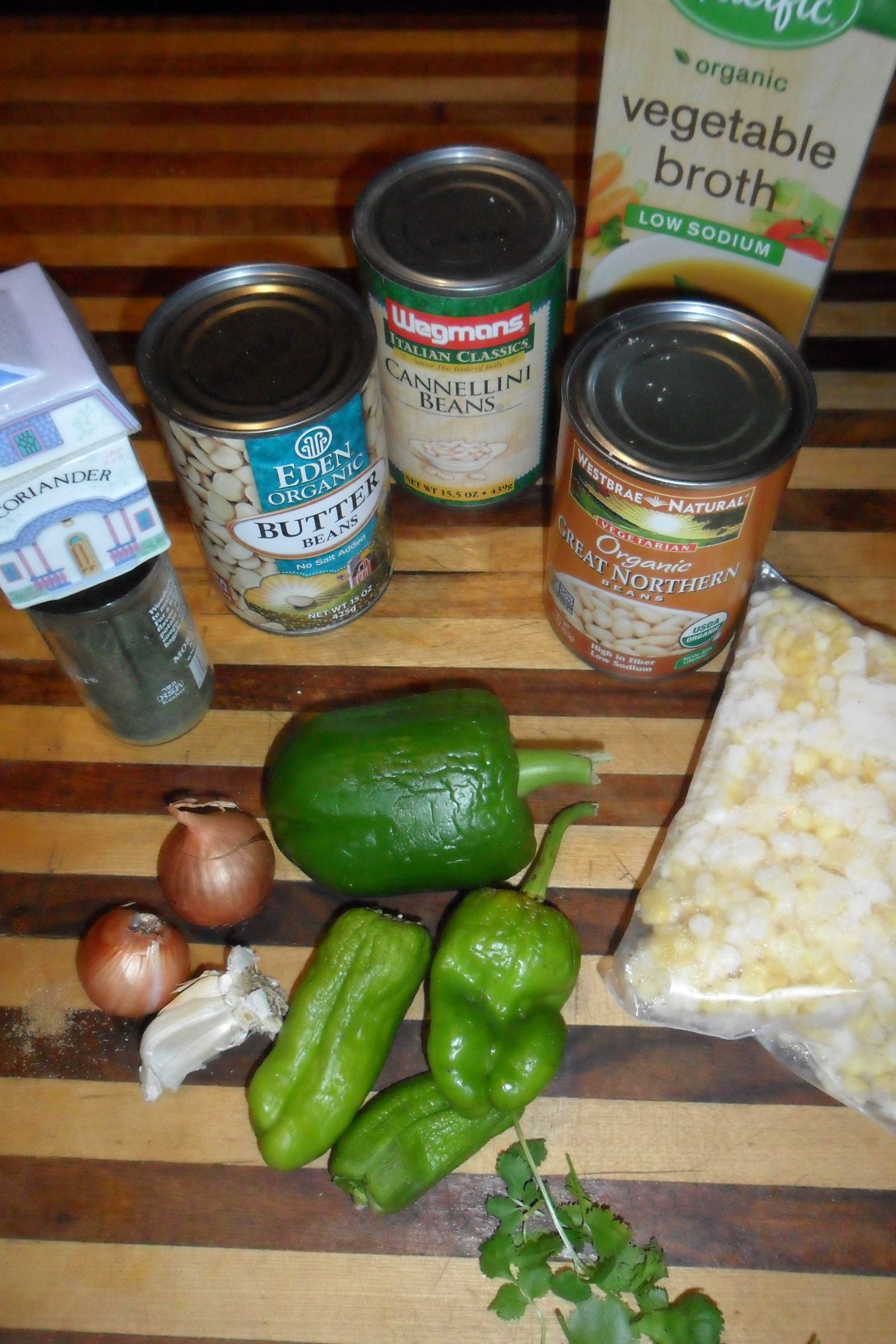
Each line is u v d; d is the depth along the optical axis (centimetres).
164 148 60
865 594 49
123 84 62
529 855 42
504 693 48
